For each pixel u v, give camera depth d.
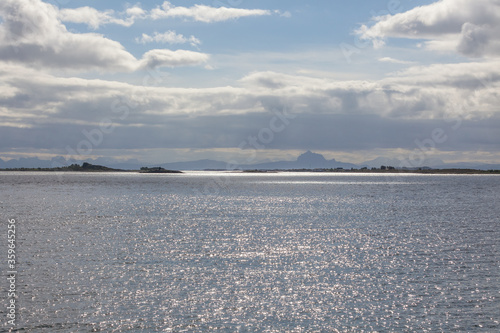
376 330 26.73
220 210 93.44
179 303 30.70
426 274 38.31
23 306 29.70
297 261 42.97
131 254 45.41
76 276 36.69
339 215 84.00
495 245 51.34
